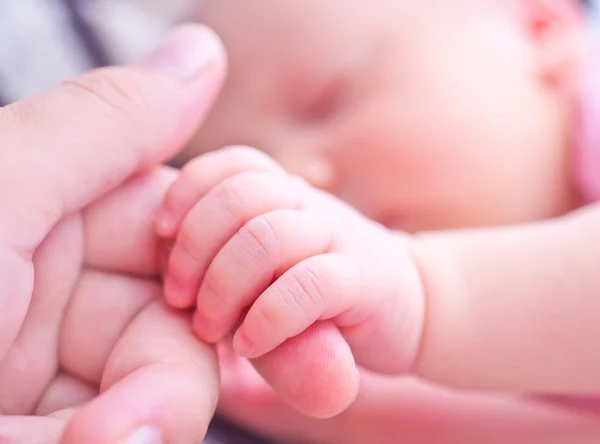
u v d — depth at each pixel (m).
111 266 0.19
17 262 0.18
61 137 0.18
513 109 0.27
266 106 0.30
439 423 0.24
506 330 0.21
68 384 0.19
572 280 0.21
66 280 0.19
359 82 0.28
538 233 0.21
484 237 0.22
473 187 0.27
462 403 0.24
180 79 0.19
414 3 0.28
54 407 0.19
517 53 0.28
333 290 0.18
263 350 0.18
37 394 0.19
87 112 0.18
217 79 0.20
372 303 0.19
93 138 0.18
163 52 0.20
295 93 0.29
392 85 0.28
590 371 0.21
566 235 0.21
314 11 0.29
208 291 0.18
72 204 0.18
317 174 0.27
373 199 0.27
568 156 0.28
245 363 0.26
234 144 0.30
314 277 0.18
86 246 0.19
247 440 0.26
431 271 0.21
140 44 0.34
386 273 0.20
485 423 0.24
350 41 0.28
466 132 0.27
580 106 0.27
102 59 0.33
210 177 0.19
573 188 0.28
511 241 0.21
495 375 0.21
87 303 0.19
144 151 0.19
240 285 0.18
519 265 0.21
